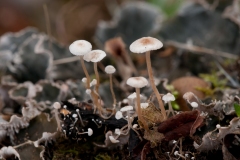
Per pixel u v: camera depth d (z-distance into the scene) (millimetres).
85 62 302
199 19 313
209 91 262
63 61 297
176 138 221
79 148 234
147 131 221
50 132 238
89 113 231
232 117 231
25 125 240
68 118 231
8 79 290
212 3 323
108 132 224
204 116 225
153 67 317
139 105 215
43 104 258
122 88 275
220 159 224
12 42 317
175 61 313
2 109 277
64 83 278
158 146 224
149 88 262
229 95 248
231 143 225
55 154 233
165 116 222
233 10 306
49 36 299
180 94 263
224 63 298
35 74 294
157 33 315
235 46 304
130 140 224
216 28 309
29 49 294
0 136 238
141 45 205
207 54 304
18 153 231
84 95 268
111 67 225
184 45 308
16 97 266
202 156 224
